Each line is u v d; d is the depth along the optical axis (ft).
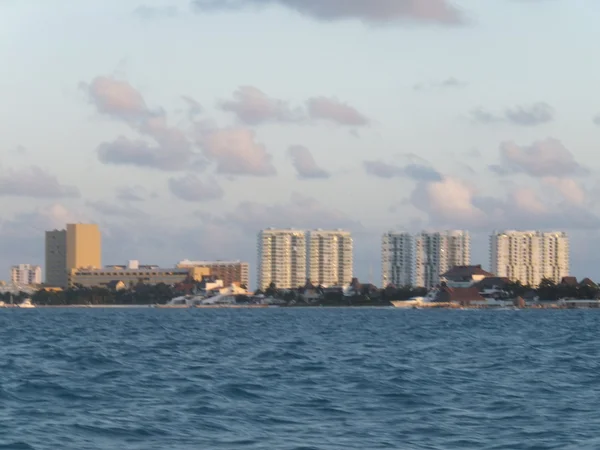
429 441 156.46
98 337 539.70
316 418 182.70
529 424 174.09
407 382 249.55
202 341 483.10
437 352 386.73
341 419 181.37
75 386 234.17
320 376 267.18
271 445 151.94
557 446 150.71
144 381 249.55
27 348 413.59
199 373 276.00
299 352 380.58
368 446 151.53
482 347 428.97
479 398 213.87
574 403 204.54
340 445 152.35
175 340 495.41
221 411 190.80
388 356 358.64
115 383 243.81
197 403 203.00
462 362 324.39
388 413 189.57
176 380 252.83
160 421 176.04
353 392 225.35
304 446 151.12
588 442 154.10
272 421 178.40
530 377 265.75
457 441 156.15
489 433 164.25
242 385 238.89
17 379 250.98
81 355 349.61
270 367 299.99
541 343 472.44
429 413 189.47
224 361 327.06
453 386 239.71
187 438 158.20
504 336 560.20
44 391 221.25
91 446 150.00
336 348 417.28
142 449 148.25
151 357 347.36
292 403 204.64
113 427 167.73
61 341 487.61
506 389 232.94
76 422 173.06
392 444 153.48
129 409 193.26
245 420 179.11
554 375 272.31
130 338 524.11
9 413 184.75
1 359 332.19
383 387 236.02
